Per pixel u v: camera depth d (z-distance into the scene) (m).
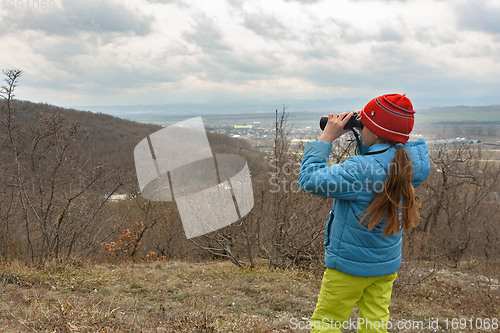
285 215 7.77
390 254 1.70
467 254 15.23
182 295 4.59
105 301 3.88
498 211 15.32
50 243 6.88
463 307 6.31
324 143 1.73
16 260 6.20
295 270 7.51
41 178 6.62
